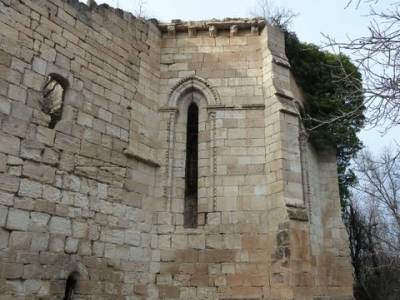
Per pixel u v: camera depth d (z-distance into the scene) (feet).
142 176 49.44
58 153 40.63
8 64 38.14
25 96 38.86
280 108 50.98
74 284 39.91
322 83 61.93
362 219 89.66
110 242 43.75
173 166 52.34
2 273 34.14
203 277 47.03
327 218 59.57
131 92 50.93
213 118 53.31
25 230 36.32
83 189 42.22
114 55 49.88
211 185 50.52
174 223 49.47
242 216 48.85
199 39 57.72
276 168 49.14
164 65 56.75
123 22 52.34
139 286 45.80
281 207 46.96
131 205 47.09
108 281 42.65
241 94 54.34
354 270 80.43
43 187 38.52
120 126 48.24
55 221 38.86
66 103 43.21
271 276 45.27
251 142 51.90
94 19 48.26
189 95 56.13
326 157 62.75
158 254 48.19
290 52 61.67
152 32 56.59
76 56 45.06
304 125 58.23
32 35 40.83
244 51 56.70
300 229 45.85
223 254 47.62
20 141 37.52
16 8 39.93
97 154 44.62
